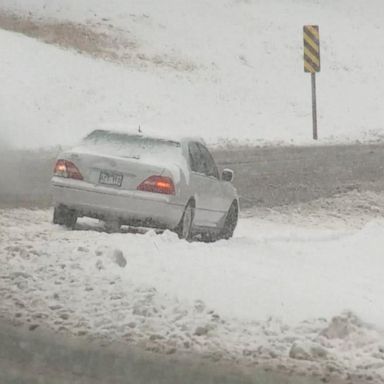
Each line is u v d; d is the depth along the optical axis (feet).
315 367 66.49
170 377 62.59
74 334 71.51
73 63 369.71
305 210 184.24
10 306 77.56
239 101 416.87
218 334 73.05
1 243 102.99
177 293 83.15
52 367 63.00
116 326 73.36
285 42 518.37
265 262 104.99
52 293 81.20
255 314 78.33
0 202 149.18
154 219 118.32
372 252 123.85
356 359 68.80
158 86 388.98
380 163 266.57
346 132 391.65
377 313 82.99
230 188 138.82
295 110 429.38
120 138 123.75
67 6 481.05
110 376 61.87
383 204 196.24
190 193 121.80
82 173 120.06
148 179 118.11
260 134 368.48
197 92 406.00
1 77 327.67
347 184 217.97
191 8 533.55
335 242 130.31
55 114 312.71
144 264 93.66
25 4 470.80
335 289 92.63
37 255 94.73
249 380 63.00
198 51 473.26
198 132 347.56
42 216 136.46
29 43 376.07
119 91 360.48
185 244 107.55
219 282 87.66
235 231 151.33
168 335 72.28
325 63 508.12
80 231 114.42
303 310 80.28
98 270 89.56
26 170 203.62
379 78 501.56
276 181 219.00
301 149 310.24
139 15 499.92
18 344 68.03
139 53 441.68
